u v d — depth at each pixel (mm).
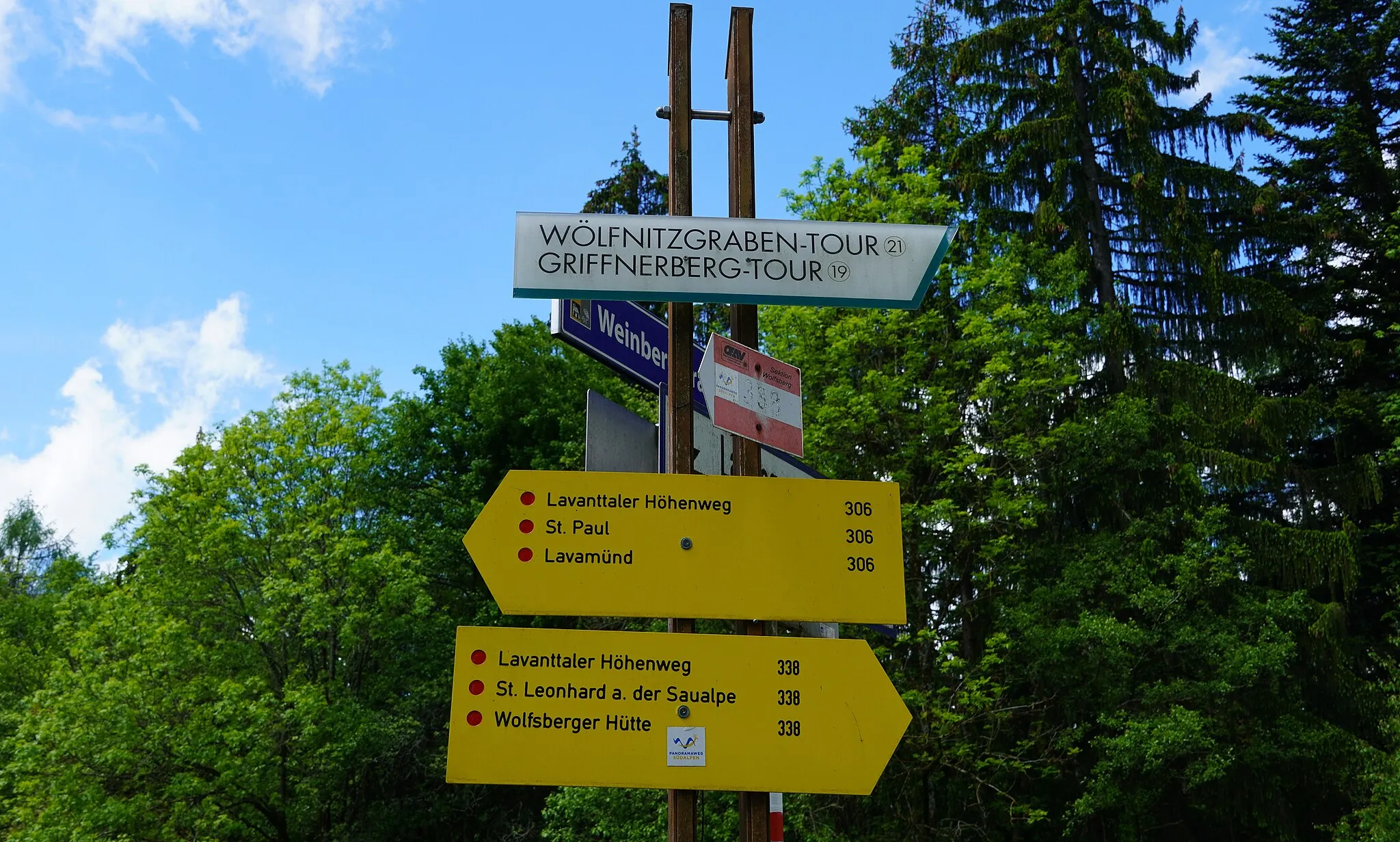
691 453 4859
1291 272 27156
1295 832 18547
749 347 4906
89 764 19188
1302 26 30281
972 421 18375
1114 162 23859
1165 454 19859
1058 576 19156
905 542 17141
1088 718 17859
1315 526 22469
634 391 26000
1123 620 18672
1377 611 23750
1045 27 23516
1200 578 18281
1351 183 27281
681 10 5590
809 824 15094
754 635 4352
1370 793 17438
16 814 20203
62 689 20562
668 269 4609
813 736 4168
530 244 4570
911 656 17000
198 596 22031
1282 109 28984
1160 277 23406
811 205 19250
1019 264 19453
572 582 4297
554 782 4051
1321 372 25781
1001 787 17922
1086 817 17422
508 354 28578
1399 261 25500
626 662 4195
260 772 19938
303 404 24547
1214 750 16969
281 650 22156
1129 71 22859
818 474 6363
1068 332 20688
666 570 4344
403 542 25781
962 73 23875
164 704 19609
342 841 22344
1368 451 24469
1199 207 24062
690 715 4156
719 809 14562
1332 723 19844
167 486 23141
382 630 22359
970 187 22625
